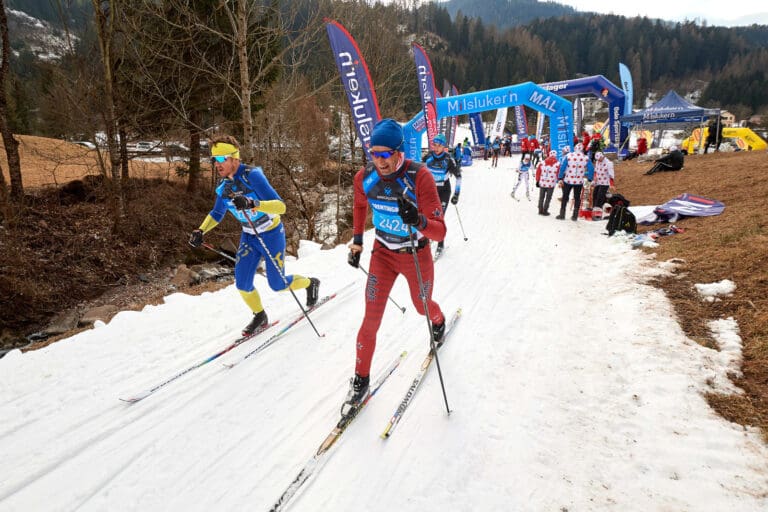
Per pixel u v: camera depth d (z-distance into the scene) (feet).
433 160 20.81
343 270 18.49
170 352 11.57
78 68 32.99
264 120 41.16
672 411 8.16
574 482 7.02
